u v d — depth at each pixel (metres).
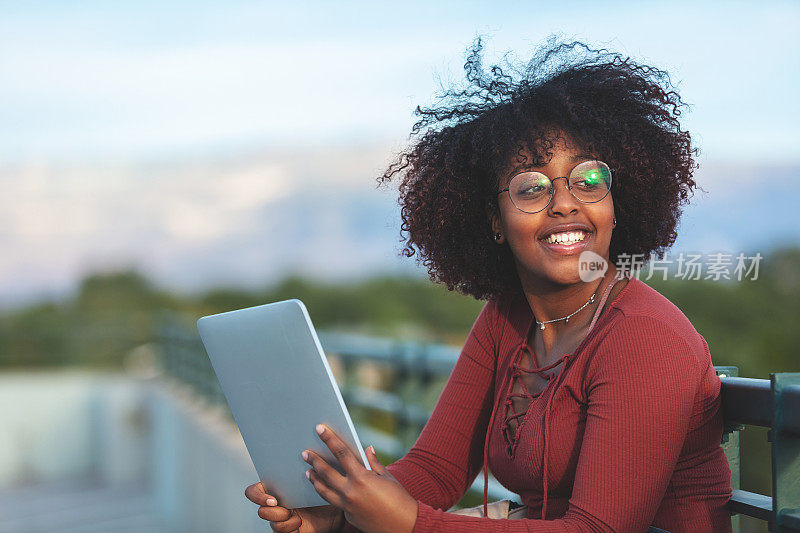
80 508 11.49
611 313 1.52
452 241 1.89
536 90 1.69
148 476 12.81
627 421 1.40
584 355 1.51
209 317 1.68
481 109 1.81
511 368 1.72
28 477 14.73
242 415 1.67
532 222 1.63
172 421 9.66
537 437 1.55
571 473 1.52
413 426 3.85
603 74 1.72
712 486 1.57
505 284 1.86
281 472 1.62
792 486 1.40
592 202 1.60
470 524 1.40
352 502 1.42
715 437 1.56
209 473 7.40
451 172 1.81
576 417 1.51
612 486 1.38
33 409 15.02
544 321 1.71
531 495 1.62
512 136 1.65
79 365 15.60
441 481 1.85
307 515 1.72
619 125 1.65
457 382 1.89
